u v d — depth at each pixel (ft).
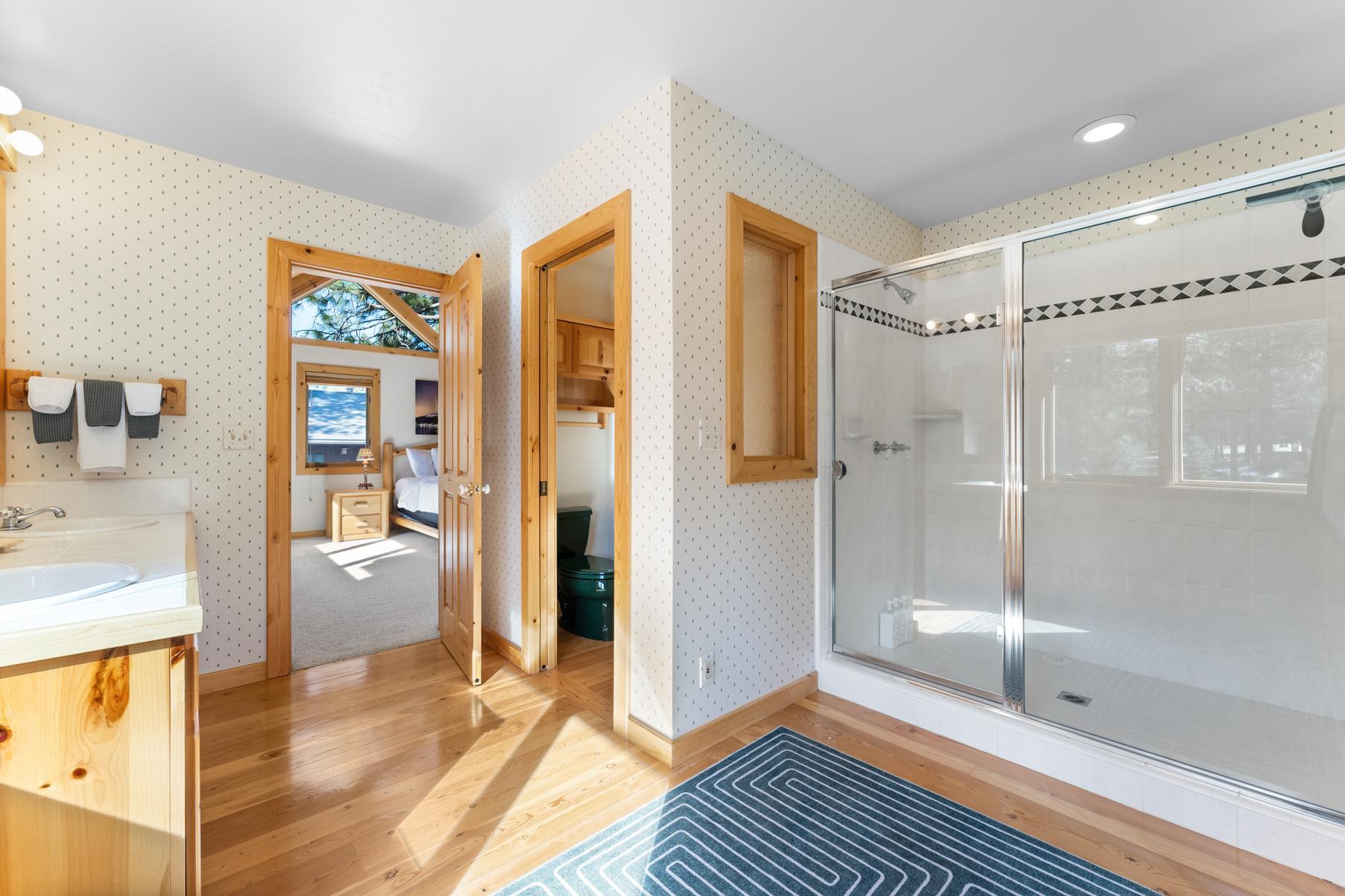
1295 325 7.11
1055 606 8.80
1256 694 7.34
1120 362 8.45
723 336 7.13
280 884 4.67
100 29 5.65
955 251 8.05
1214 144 8.00
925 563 9.16
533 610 9.20
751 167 7.50
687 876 4.80
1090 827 5.43
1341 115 7.11
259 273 8.70
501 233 9.91
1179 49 6.07
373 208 9.83
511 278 9.64
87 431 7.06
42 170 7.13
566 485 12.85
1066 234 8.01
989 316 8.29
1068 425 8.83
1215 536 7.70
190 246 8.13
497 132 7.61
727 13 5.49
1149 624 8.14
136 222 7.75
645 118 6.81
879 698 7.82
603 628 10.82
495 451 10.25
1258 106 7.11
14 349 6.97
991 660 8.26
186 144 7.88
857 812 5.64
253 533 8.66
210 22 5.57
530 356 9.18
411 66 6.29
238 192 8.54
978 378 8.52
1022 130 7.66
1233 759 5.85
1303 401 7.09
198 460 8.21
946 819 5.55
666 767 6.42
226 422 8.43
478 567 8.58
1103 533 8.50
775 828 5.41
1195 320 7.85
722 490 7.09
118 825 2.96
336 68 6.32
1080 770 6.06
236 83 6.56
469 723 7.46
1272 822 4.99
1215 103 7.06
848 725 7.45
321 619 11.80
